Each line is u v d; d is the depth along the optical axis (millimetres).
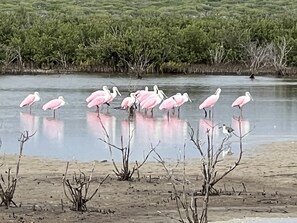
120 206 16641
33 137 28891
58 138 28719
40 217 15383
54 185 19016
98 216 15586
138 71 69375
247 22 92125
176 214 15828
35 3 153625
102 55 77125
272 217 15859
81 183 17078
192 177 20562
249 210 16484
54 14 130750
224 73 75250
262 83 61031
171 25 90875
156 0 168500
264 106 41906
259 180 20469
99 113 38125
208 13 151500
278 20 97250
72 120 34812
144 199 17422
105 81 61750
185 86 56781
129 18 102500
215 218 15641
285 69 75312
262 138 29188
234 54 81438
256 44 84312
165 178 20266
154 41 77062
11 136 29078
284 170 22078
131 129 31375
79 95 47969
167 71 76062
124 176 19938
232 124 33625
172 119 35656
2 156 24156
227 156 24594
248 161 23625
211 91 52094
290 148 26516
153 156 24062
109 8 154625
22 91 50438
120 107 39750
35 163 22953
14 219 15156
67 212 15891
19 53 75688
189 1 167750
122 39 76812
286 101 44906
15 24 90750
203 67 77938
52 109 37625
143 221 15211
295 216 15992
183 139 28609
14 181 16938
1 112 37750
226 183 19891
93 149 26094
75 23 93688
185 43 80000
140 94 40688
